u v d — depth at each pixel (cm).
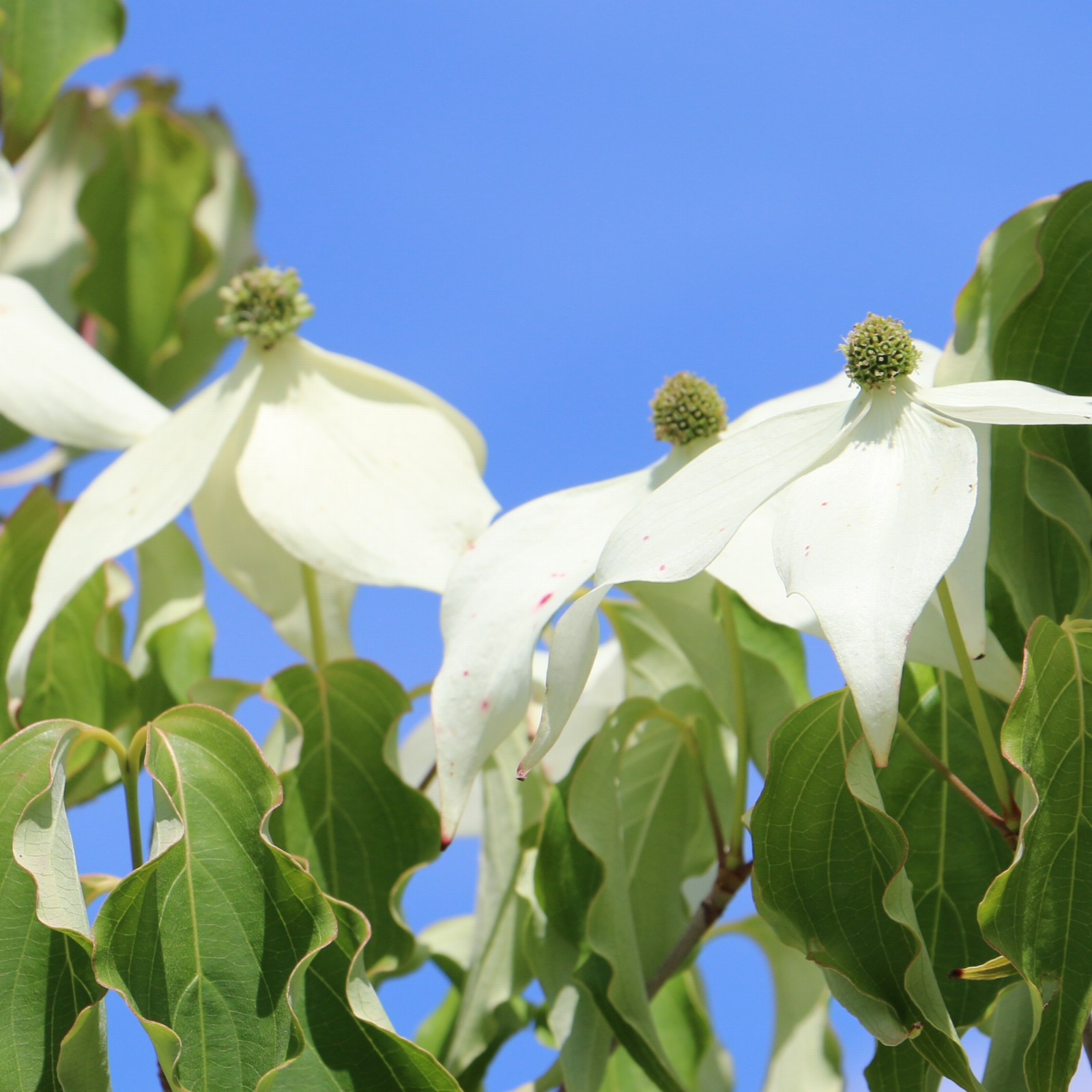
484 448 54
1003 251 48
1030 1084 42
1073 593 47
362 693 50
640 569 43
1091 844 43
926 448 43
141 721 54
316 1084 44
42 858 44
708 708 53
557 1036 48
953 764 47
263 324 52
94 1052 43
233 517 54
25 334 54
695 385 49
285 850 49
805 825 44
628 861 52
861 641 41
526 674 46
